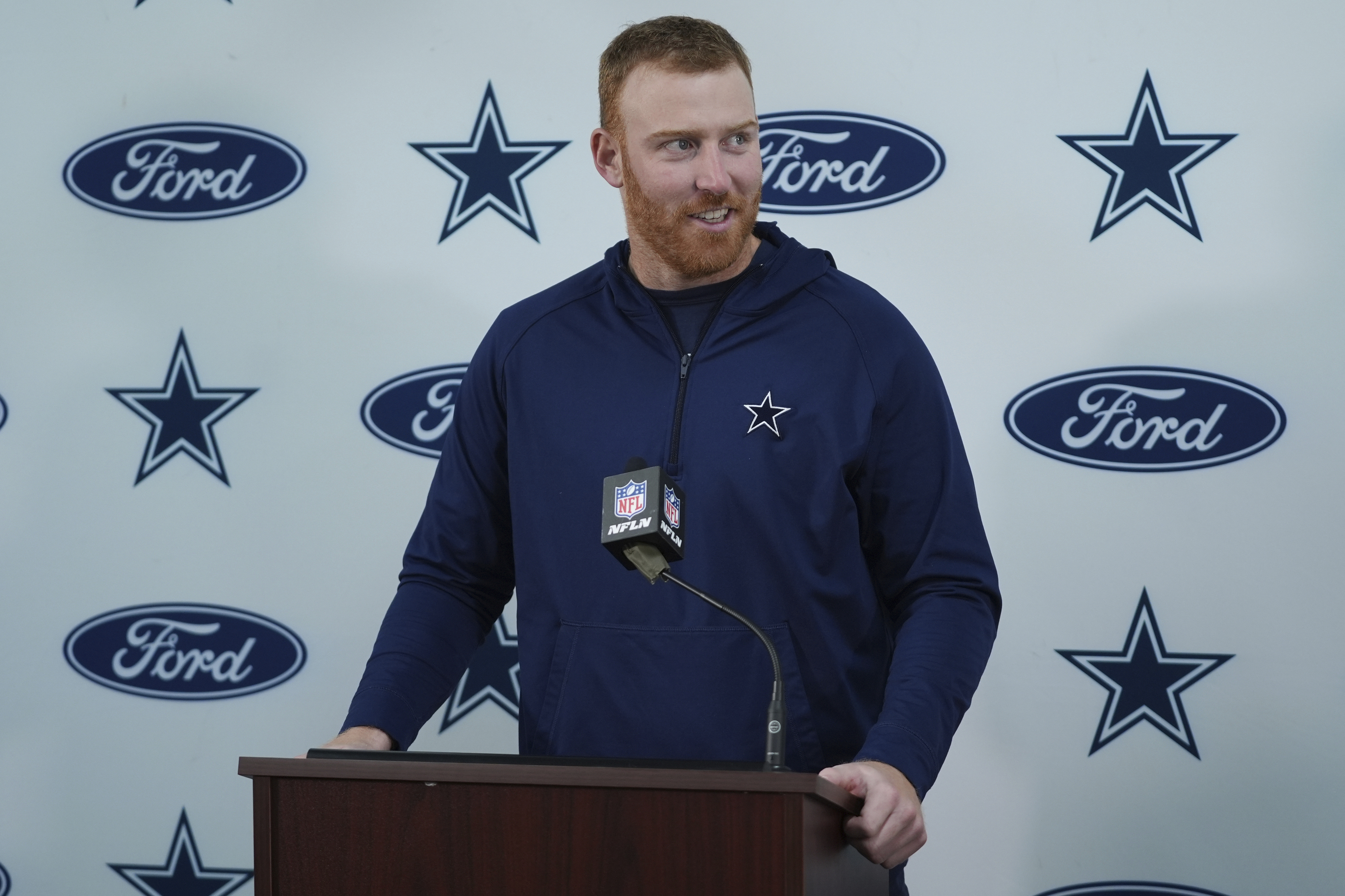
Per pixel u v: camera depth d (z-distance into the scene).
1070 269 2.88
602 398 2.20
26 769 3.04
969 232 2.91
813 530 2.09
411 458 3.03
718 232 2.12
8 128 3.16
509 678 2.98
